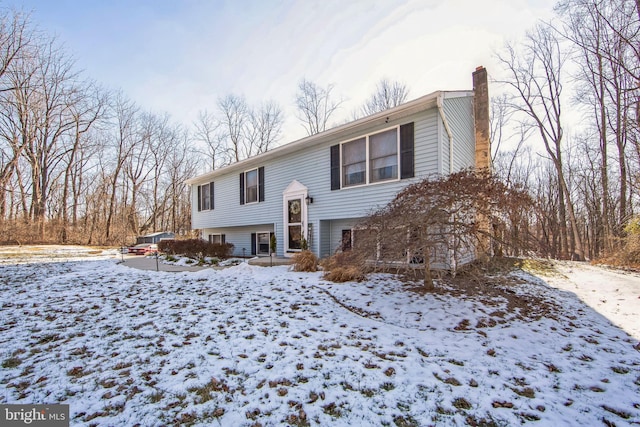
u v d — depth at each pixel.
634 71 11.38
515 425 2.24
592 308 5.41
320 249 9.74
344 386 2.70
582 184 18.20
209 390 2.60
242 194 13.09
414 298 5.40
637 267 9.44
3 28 17.67
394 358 3.27
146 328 4.07
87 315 4.64
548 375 3.01
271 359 3.18
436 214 4.75
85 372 2.89
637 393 2.72
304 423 2.20
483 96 9.78
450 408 2.42
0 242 19.42
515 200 4.68
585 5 11.53
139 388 2.62
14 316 4.59
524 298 5.82
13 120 21.53
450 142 7.68
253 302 5.34
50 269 9.68
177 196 31.66
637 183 11.03
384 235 4.97
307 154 10.25
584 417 2.36
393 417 2.29
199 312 4.77
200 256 11.51
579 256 15.33
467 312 4.78
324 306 5.11
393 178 7.99
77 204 26.53
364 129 8.56
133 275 8.29
